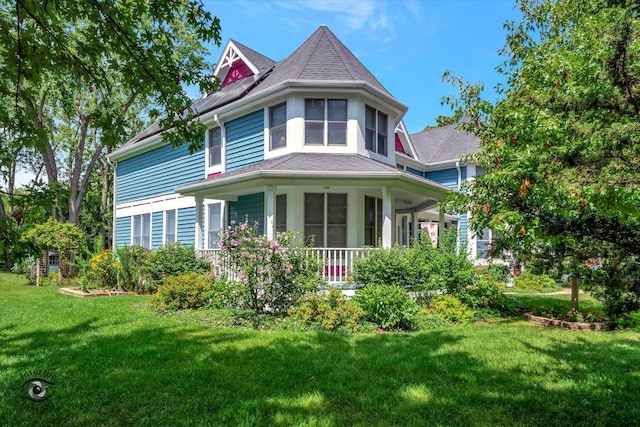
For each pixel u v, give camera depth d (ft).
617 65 8.14
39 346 19.57
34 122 11.04
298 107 38.55
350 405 12.94
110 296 38.47
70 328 23.54
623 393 14.01
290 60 44.73
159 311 28.91
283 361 17.17
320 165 33.32
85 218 101.55
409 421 11.87
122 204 65.05
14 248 8.04
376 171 31.40
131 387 14.19
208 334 22.07
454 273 30.91
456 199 12.78
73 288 43.86
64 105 64.08
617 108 8.56
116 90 60.90
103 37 11.65
